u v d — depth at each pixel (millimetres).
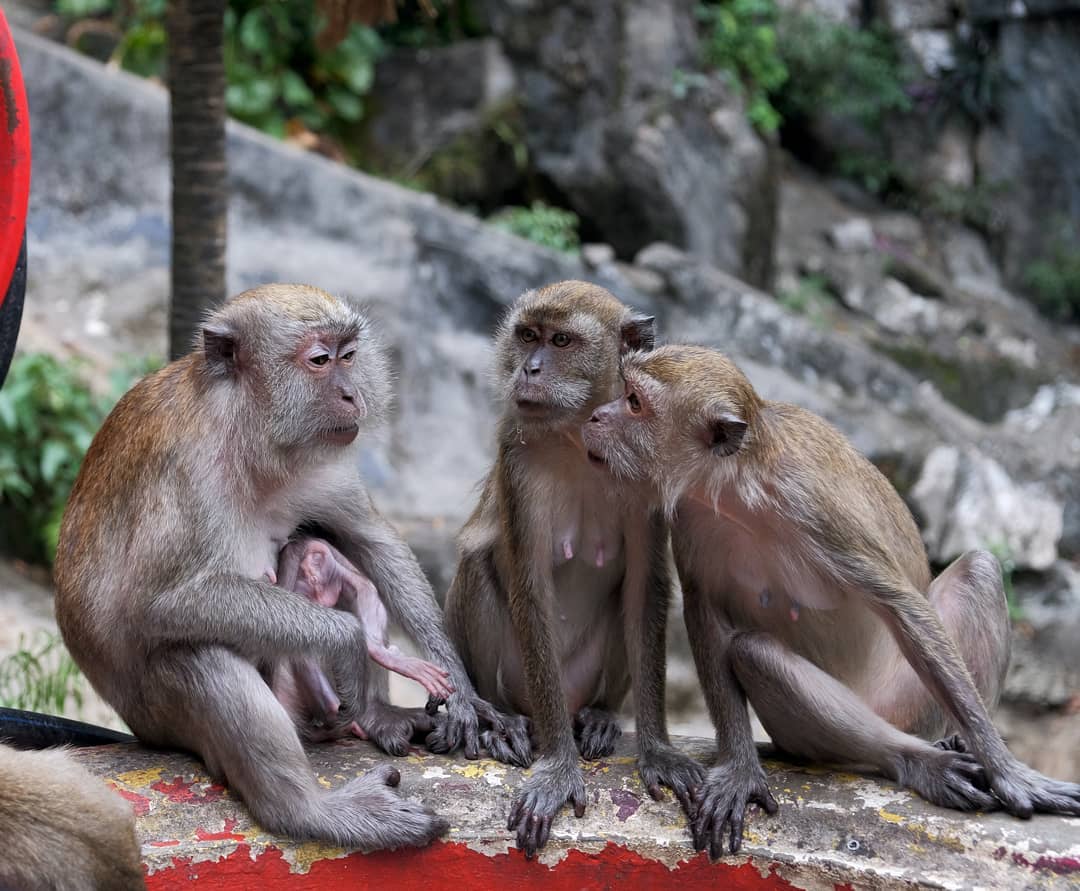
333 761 6496
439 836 5973
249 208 18484
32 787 4805
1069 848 5520
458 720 6691
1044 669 17844
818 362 20594
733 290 20719
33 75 18375
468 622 7367
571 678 7305
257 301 6402
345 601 6922
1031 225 29328
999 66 29391
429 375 18344
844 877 5660
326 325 6410
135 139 18656
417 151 24062
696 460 6125
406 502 17344
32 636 12711
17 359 15352
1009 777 5746
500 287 19141
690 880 5910
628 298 20203
